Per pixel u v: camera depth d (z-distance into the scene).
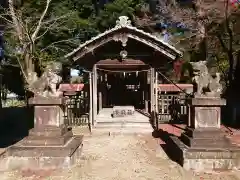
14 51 18.81
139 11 23.34
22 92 29.27
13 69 25.67
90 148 10.88
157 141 12.08
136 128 14.03
